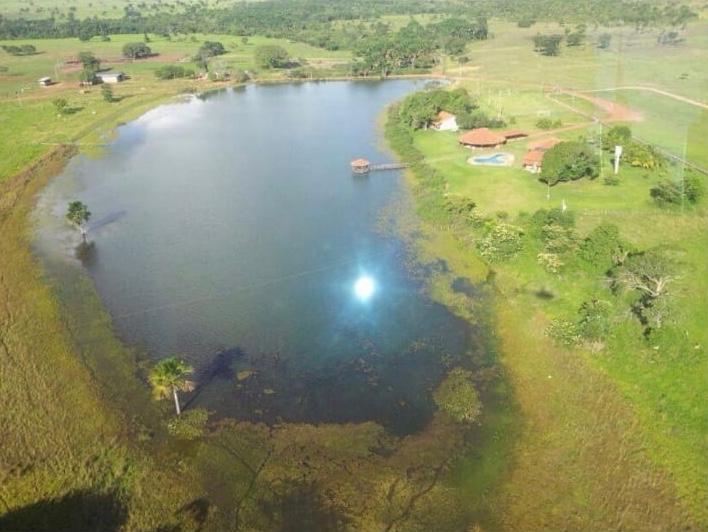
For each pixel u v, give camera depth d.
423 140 117.38
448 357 55.69
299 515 40.78
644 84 133.12
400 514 40.72
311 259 74.00
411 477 43.53
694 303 59.62
